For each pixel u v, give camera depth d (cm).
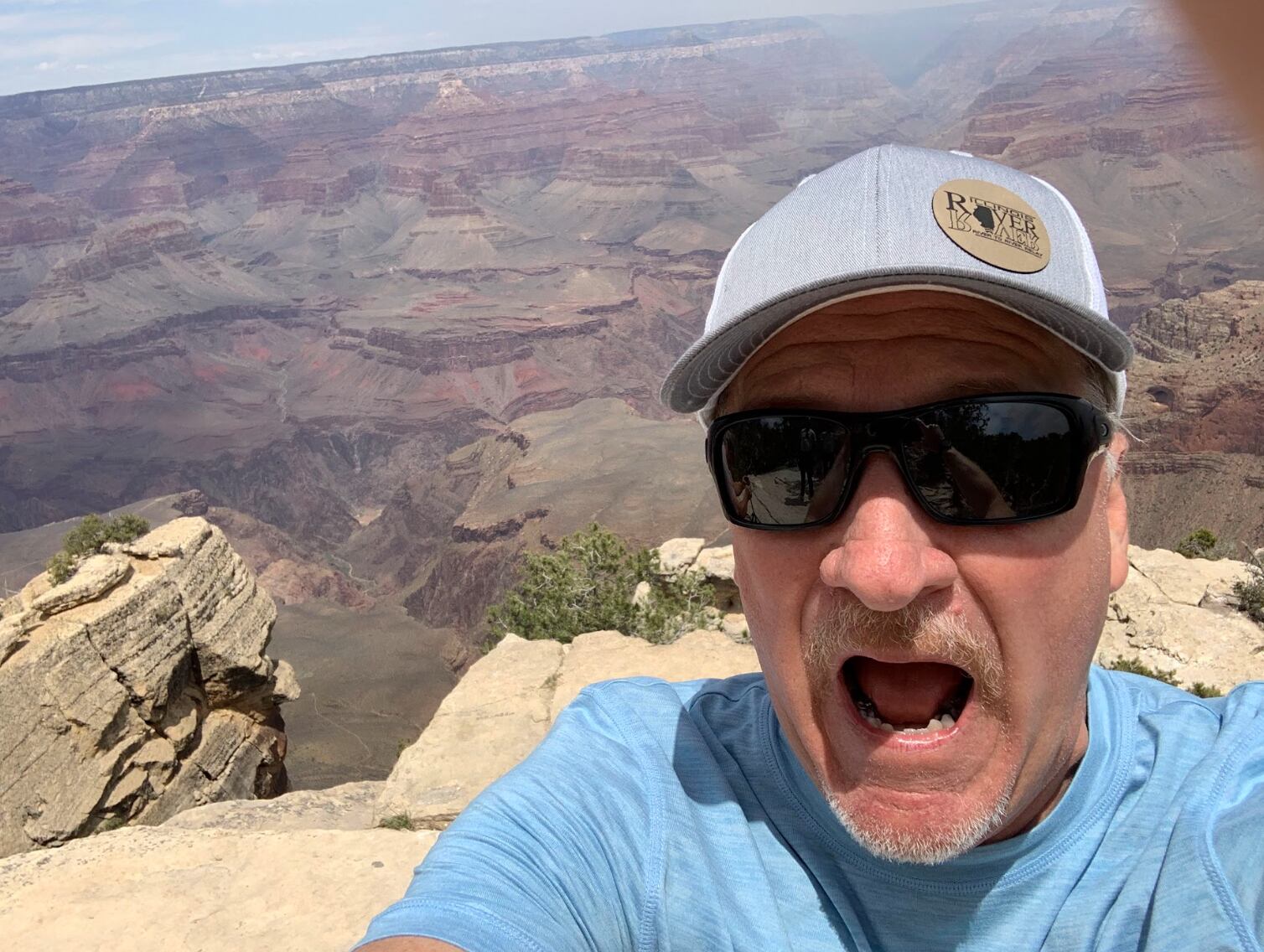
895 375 32
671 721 42
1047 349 33
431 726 155
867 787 33
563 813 35
